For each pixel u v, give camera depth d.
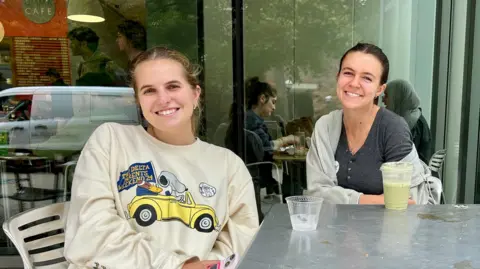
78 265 0.97
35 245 1.21
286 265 0.68
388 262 0.69
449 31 3.00
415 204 1.14
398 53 3.46
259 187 2.97
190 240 1.11
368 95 1.32
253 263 0.69
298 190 2.98
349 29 3.72
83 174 1.08
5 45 2.65
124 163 1.15
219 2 3.01
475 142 2.67
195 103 1.29
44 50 2.68
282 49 3.74
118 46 2.73
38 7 2.64
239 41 3.10
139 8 2.83
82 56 2.73
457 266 0.66
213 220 1.17
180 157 1.22
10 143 2.68
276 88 3.47
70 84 2.67
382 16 3.58
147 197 1.12
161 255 0.96
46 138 2.69
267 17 3.46
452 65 2.96
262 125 3.23
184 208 1.15
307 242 0.80
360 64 1.30
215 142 3.00
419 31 3.29
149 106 1.17
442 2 3.03
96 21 2.73
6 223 1.12
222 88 3.10
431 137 3.17
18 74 2.68
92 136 1.19
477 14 2.63
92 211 1.02
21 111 2.69
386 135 1.34
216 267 0.92
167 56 1.20
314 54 3.84
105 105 2.62
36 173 2.68
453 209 1.05
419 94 3.32
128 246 0.97
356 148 1.39
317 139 1.44
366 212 1.03
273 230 0.89
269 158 3.12
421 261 0.69
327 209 1.07
